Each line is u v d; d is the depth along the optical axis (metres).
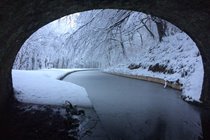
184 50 24.22
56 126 8.62
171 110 11.62
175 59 24.00
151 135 8.00
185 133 8.24
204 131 8.49
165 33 31.78
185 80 18.08
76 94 14.05
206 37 10.59
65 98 13.07
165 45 29.89
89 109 11.49
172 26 30.95
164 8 9.21
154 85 22.14
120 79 28.77
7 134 7.72
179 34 28.77
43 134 7.78
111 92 17.30
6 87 11.29
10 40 9.17
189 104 13.13
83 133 7.97
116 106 12.30
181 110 11.67
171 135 8.02
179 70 21.16
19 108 10.94
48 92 13.65
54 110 10.91
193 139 7.69
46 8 8.23
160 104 13.02
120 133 8.13
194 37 11.52
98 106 12.25
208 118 10.19
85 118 9.81
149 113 10.93
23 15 7.90
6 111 10.37
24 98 12.27
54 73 27.52
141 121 9.64
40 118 9.57
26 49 32.31
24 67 32.12
